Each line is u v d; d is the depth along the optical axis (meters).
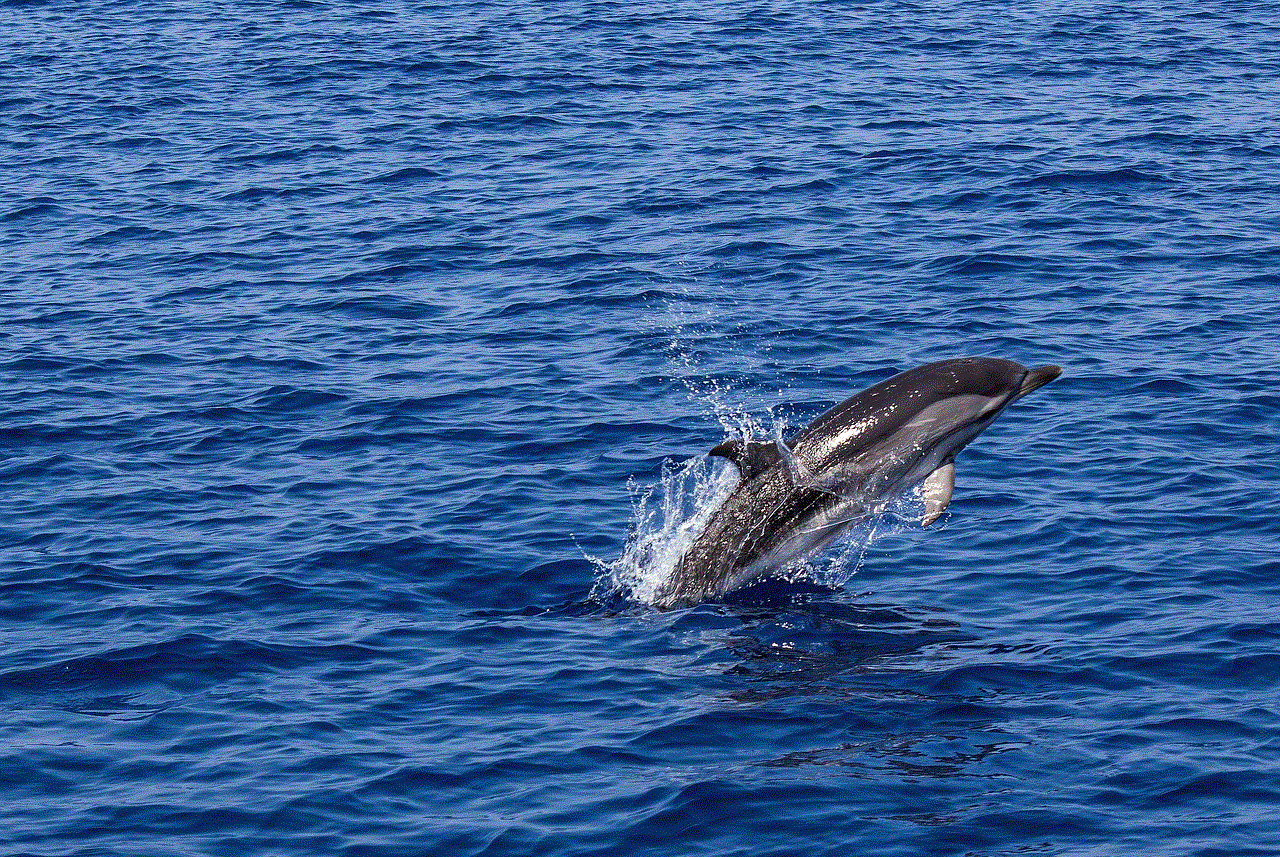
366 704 45.59
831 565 56.62
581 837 38.06
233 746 42.91
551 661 48.69
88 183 120.56
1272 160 120.12
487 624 51.66
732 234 103.94
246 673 47.62
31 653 48.78
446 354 81.88
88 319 88.38
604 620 52.16
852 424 52.94
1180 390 73.12
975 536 58.59
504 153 128.38
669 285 93.38
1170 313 85.31
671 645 49.94
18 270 98.69
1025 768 41.16
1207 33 180.25
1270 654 47.41
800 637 50.41
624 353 81.69
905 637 50.25
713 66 162.75
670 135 133.12
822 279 94.06
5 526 59.84
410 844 37.88
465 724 44.25
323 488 63.91
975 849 37.31
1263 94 145.75
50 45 178.62
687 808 39.22
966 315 86.38
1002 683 46.47
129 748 42.81
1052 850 37.22
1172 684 45.88
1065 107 141.12
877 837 37.88
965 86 151.62
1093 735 42.88
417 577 55.38
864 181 116.75
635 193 114.69
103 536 58.75
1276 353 77.88
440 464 66.62
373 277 96.44
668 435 69.88
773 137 131.25
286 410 73.69
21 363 80.19
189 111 145.25
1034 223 104.56
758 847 37.56
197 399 75.12
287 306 91.00
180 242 105.00
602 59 166.38
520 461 66.81
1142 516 59.44
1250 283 90.31
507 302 91.06
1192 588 52.84
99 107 146.75
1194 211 106.31
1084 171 117.19
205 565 56.03
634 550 57.72
